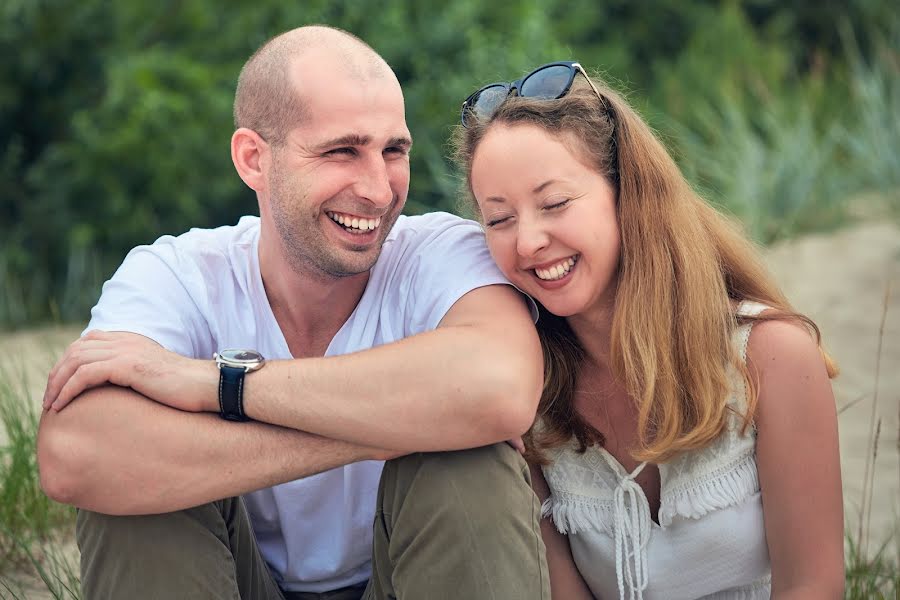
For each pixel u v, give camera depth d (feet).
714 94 30.94
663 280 8.83
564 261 8.70
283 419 8.35
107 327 8.96
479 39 25.23
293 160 9.02
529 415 8.35
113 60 27.63
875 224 25.54
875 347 18.66
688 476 8.89
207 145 26.37
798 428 8.71
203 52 27.48
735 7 34.14
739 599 9.29
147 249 9.64
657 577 9.13
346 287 9.41
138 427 8.33
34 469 12.68
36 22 28.09
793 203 25.81
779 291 9.53
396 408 8.24
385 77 9.17
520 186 8.57
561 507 9.40
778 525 8.84
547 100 8.71
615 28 34.55
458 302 8.96
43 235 27.63
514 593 8.20
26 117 29.04
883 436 15.30
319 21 25.72
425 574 8.29
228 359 8.45
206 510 8.52
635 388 8.82
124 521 8.39
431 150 24.32
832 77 34.35
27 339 22.20
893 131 27.35
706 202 9.59
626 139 8.88
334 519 9.34
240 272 9.50
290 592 9.69
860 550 11.63
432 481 8.29
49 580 11.20
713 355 8.77
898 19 35.01
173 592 8.36
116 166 26.53
